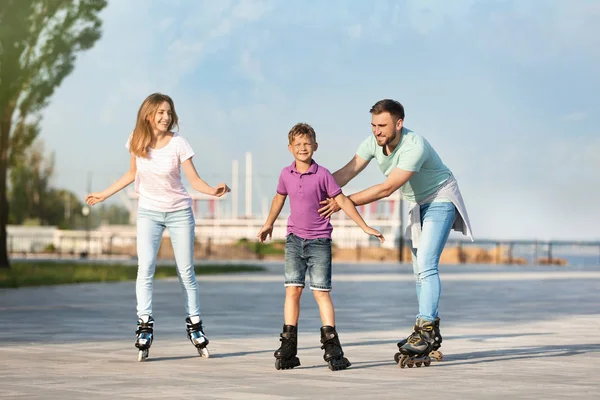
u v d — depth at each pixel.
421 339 11.32
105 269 45.81
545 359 12.09
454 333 16.03
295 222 11.48
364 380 10.02
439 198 12.12
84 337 15.10
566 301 25.36
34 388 9.34
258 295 28.00
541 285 35.09
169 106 12.46
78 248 94.69
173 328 16.94
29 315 19.98
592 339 14.96
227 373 10.66
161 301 25.17
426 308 11.68
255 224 107.06
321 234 11.40
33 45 44.16
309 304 23.75
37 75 44.38
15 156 46.91
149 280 12.30
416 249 12.23
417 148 11.77
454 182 12.23
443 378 10.18
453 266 64.94
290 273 11.39
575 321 18.69
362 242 94.25
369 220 96.94
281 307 22.73
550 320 18.94
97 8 44.50
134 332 16.02
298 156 11.45
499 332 16.25
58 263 58.06
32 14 43.22
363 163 12.32
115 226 109.75
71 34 44.38
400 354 11.34
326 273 11.35
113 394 8.91
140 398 8.65
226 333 15.88
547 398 8.63
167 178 12.48
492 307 22.89
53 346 13.69
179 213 12.54
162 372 10.70
